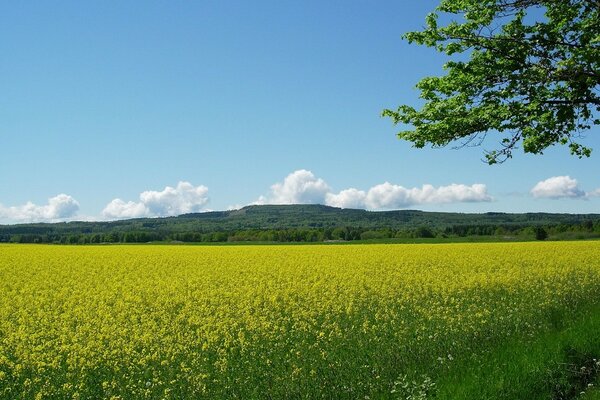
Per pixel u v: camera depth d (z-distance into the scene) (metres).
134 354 10.67
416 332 11.17
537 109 12.11
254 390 8.49
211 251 39.88
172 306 16.28
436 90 13.89
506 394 7.66
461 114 13.14
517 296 16.61
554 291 17.28
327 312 14.77
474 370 8.62
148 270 25.77
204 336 11.94
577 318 12.12
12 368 10.34
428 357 10.02
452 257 30.39
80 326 12.96
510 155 13.15
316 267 25.66
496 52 12.55
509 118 12.58
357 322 13.26
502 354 9.26
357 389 8.55
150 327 13.02
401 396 8.02
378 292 17.83
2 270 26.06
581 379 8.23
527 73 12.02
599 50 11.20
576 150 13.20
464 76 12.95
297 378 8.86
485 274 22.03
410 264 26.73
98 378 9.66
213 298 16.80
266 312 14.71
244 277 22.33
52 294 19.17
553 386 8.02
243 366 9.66
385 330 11.82
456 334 11.50
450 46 12.88
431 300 16.08
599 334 9.41
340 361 9.64
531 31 12.71
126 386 8.84
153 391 8.74
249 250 41.25
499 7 12.43
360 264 27.14
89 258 32.72
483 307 15.02
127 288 19.73
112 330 12.59
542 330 11.45
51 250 42.53
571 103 12.08
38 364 9.96
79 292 19.28
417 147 13.94
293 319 14.05
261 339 11.85
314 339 11.79
